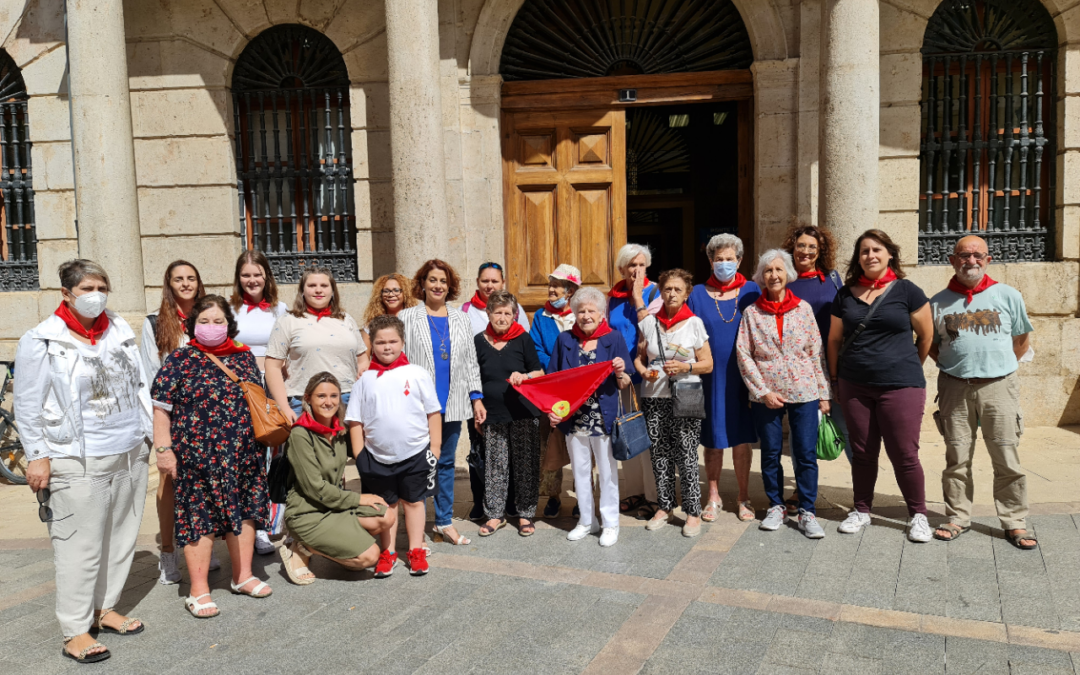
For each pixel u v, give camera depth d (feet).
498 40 25.48
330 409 13.83
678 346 15.81
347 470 21.50
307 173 27.27
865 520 15.90
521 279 26.73
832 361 16.17
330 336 15.47
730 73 25.27
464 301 25.86
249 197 27.73
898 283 15.16
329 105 27.02
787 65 24.07
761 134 24.48
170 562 14.30
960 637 11.10
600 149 26.17
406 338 15.89
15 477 22.74
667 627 11.75
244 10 26.32
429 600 13.10
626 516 17.49
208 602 12.89
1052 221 24.75
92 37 22.63
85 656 11.23
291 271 27.68
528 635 11.66
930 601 12.31
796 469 15.76
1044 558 13.87
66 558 11.37
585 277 26.45
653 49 25.95
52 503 11.39
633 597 12.91
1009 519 14.74
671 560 14.56
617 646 11.20
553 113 26.14
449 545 15.93
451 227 25.67
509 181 26.40
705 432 16.51
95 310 11.45
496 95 25.58
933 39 24.47
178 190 27.09
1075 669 10.16
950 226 25.30
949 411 15.29
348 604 13.08
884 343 15.12
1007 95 24.57
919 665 10.40
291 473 14.12
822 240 16.92
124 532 12.37
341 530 13.82
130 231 23.35
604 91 25.82
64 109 27.14
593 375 15.34
